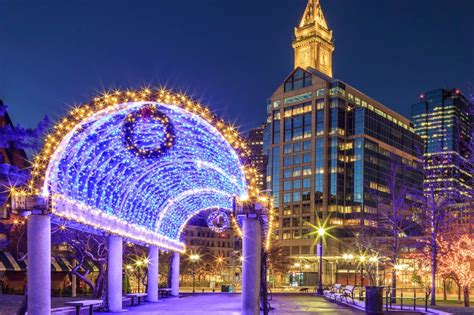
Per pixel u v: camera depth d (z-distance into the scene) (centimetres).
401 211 5119
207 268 11238
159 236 2650
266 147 16050
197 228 13938
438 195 3381
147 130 1520
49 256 1370
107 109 1399
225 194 2295
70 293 3700
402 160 15362
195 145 1672
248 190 1530
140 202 2209
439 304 3139
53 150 1385
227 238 14625
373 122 14450
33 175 1377
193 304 2600
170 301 2861
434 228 3072
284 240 14400
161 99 1416
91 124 1470
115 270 2064
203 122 1463
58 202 1411
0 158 2111
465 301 2950
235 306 2462
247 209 1534
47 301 1351
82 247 3114
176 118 1510
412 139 16025
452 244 3266
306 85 14975
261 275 1789
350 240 13275
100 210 1744
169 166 1942
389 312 2261
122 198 1972
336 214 13775
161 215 2502
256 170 1536
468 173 3278
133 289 5544
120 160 1769
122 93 1404
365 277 9688
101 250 3052
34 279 1345
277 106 15500
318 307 2555
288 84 15362
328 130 14362
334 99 14400
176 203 2714
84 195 1620
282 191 14875
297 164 14738
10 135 1981
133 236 2180
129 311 2162
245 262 1538
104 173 1759
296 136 14912
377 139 14512
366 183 13875
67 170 1481
